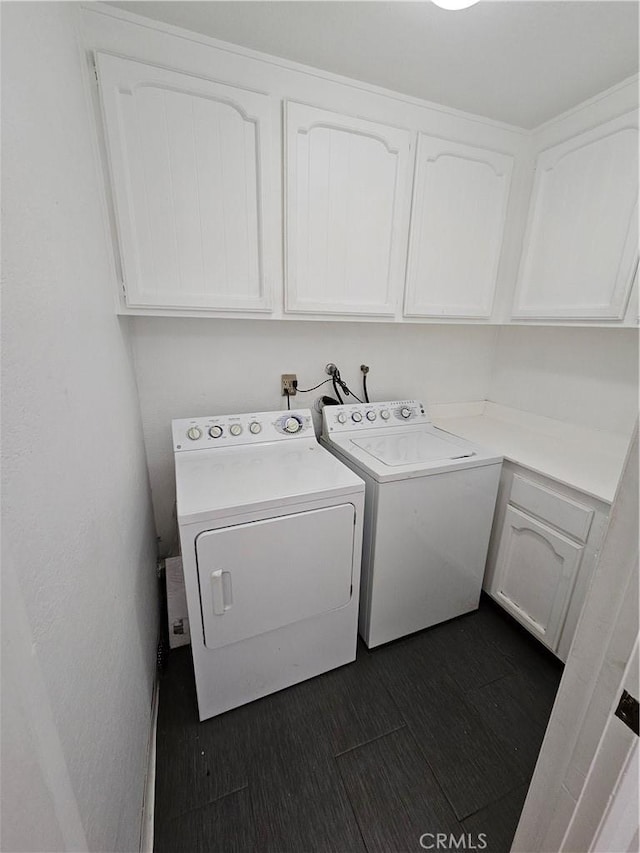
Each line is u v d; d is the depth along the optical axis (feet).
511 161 5.73
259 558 4.08
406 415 6.68
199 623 4.00
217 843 3.34
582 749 1.78
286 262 4.82
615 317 4.76
